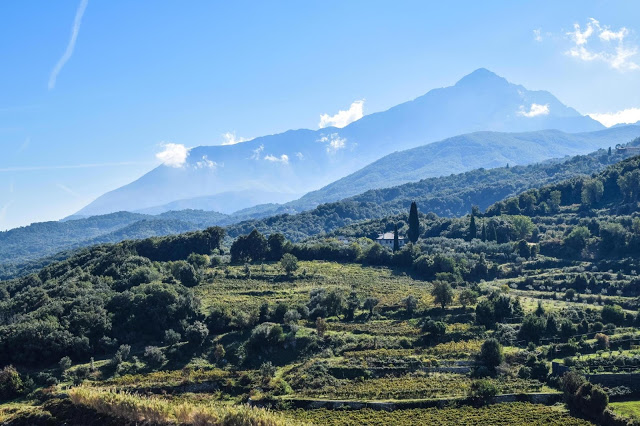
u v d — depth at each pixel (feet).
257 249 550.36
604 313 333.42
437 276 450.71
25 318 338.13
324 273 485.97
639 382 253.03
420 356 296.71
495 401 250.37
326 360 297.53
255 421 173.47
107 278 432.66
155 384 279.49
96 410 176.65
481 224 629.92
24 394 270.87
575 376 246.88
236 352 316.19
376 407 248.93
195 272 447.42
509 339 317.83
